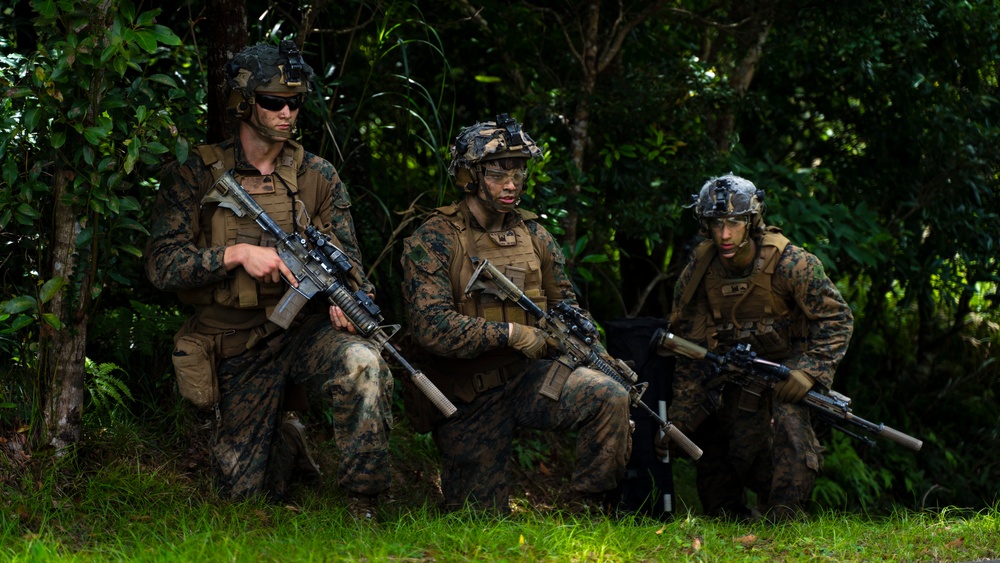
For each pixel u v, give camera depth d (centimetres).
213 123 750
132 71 752
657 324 768
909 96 1168
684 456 823
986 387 1416
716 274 757
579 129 964
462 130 695
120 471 633
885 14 992
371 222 913
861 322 1357
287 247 617
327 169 656
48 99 576
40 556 475
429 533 556
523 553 515
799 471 736
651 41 1064
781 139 1292
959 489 1280
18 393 647
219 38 738
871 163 1251
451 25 995
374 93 946
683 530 611
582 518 629
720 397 766
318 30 839
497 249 683
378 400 607
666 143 1005
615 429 653
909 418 1355
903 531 630
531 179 869
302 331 645
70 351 617
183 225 623
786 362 756
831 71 1158
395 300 876
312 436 820
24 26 785
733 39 1094
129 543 539
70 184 601
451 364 696
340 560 485
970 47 1139
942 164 1204
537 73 1048
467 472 703
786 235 1045
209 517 591
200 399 622
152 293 825
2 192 588
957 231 1230
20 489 585
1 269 694
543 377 682
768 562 554
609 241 1071
